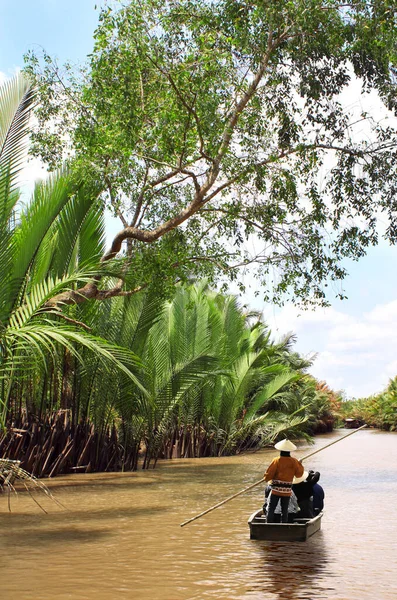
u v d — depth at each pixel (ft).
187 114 58.34
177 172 67.36
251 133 61.11
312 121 57.93
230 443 101.35
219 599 22.93
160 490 55.62
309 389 160.45
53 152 69.97
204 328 89.35
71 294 58.13
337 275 63.77
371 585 25.14
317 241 63.93
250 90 58.85
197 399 96.84
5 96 49.70
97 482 61.16
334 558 29.96
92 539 34.01
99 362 69.00
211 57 54.70
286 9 54.44
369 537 35.29
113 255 63.62
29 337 39.42
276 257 65.87
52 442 65.05
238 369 99.30
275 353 132.67
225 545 32.73
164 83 58.08
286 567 28.07
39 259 56.49
